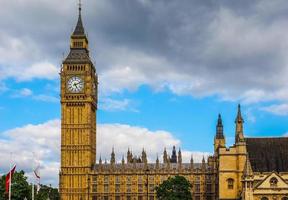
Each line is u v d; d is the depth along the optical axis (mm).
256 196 183375
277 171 198750
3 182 182000
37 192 191750
